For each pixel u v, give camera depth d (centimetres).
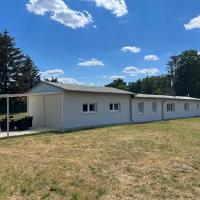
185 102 3362
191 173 720
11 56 5259
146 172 730
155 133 1569
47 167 783
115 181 655
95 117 2020
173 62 7062
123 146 1125
